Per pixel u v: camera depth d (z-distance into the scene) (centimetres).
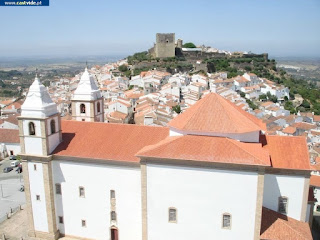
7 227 5203
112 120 11062
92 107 5769
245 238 3762
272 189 4041
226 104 4256
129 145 4481
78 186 4559
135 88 16600
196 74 18325
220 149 3747
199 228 3900
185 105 13088
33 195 4628
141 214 4388
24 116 4403
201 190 3803
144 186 3966
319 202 6538
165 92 15100
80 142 4650
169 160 3806
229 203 3744
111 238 4612
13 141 9369
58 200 4675
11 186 7219
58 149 4575
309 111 15588
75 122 5025
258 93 16888
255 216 3688
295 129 11069
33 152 4509
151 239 4091
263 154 3744
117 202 4462
